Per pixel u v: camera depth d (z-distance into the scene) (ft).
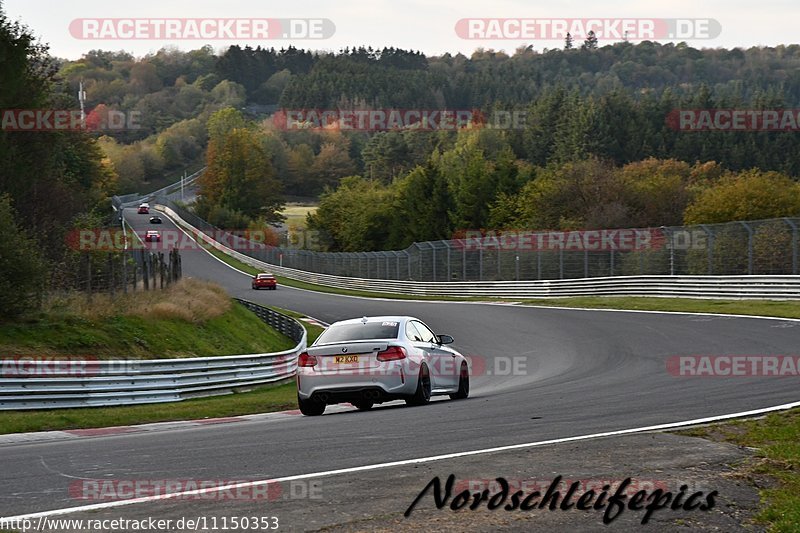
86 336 107.76
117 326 115.96
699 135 577.02
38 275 108.88
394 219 467.11
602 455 42.09
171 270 179.52
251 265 468.75
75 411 82.84
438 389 72.79
